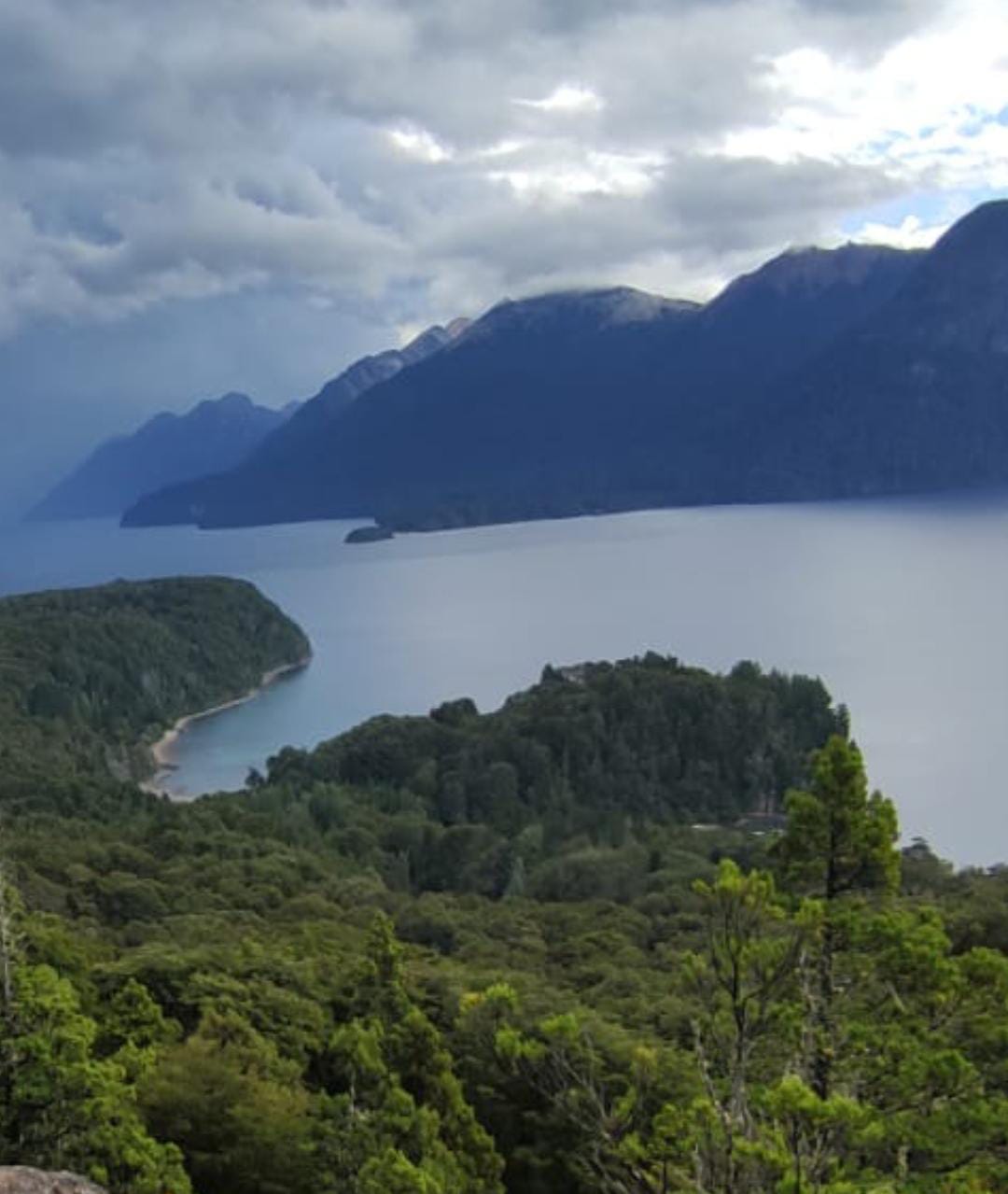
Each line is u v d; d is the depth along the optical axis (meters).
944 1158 17.02
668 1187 16.39
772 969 17.92
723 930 18.08
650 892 107.81
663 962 73.12
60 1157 25.98
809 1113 15.45
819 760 20.73
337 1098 34.38
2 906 32.47
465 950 78.94
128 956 54.97
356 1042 36.94
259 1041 43.81
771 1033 18.05
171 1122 36.97
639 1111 18.20
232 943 67.56
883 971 19.03
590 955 79.12
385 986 50.12
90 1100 26.56
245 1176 36.03
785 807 21.27
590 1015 46.06
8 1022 27.27
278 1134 36.12
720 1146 15.99
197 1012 48.81
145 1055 37.25
